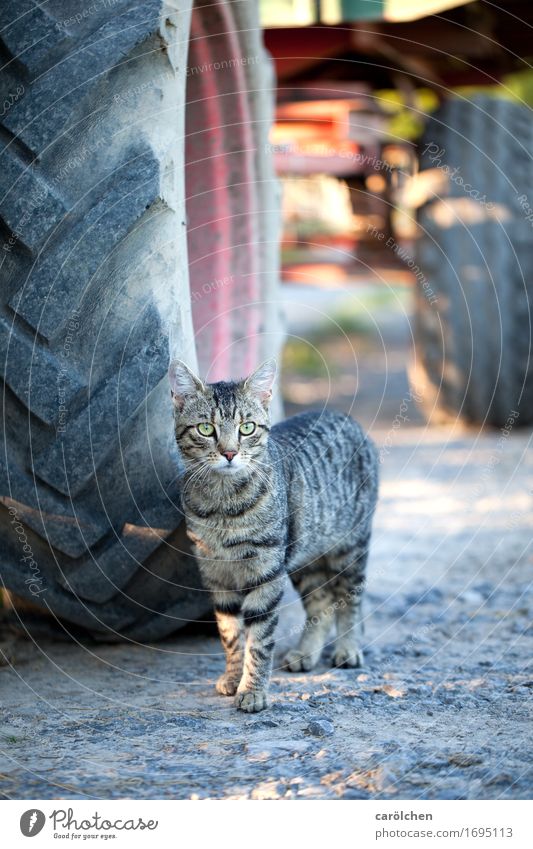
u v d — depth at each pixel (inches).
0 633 177.9
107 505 143.6
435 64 375.9
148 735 131.0
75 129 132.2
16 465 137.1
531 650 167.0
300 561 175.5
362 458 193.0
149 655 168.7
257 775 116.4
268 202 202.1
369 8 290.4
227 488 154.5
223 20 170.4
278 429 182.1
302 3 291.7
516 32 335.9
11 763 120.2
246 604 155.5
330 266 438.3
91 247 131.7
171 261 140.4
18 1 132.3
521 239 399.5
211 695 150.2
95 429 135.4
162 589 157.5
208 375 195.5
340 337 770.8
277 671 168.4
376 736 128.8
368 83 389.7
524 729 129.3
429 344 417.7
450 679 153.4
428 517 285.6
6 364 132.1
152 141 135.3
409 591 214.7
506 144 395.2
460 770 116.8
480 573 227.1
